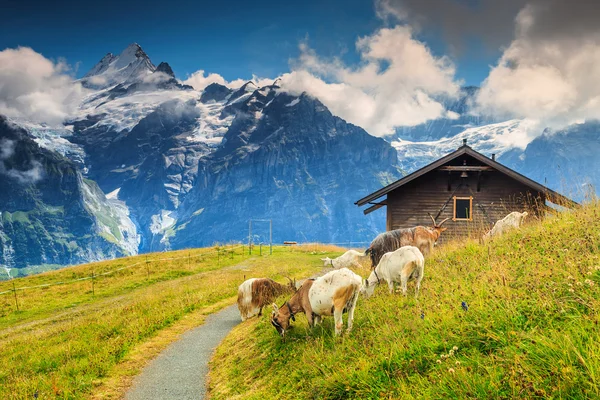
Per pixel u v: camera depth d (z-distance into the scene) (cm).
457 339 746
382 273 1289
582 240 1052
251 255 4319
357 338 965
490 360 648
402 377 706
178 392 1178
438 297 1002
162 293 2602
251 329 1590
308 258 4050
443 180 2945
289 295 1862
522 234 1460
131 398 1165
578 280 790
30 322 2484
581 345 584
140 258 4269
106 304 2747
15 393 1191
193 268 3681
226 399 1036
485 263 1226
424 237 1773
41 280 3547
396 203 2988
